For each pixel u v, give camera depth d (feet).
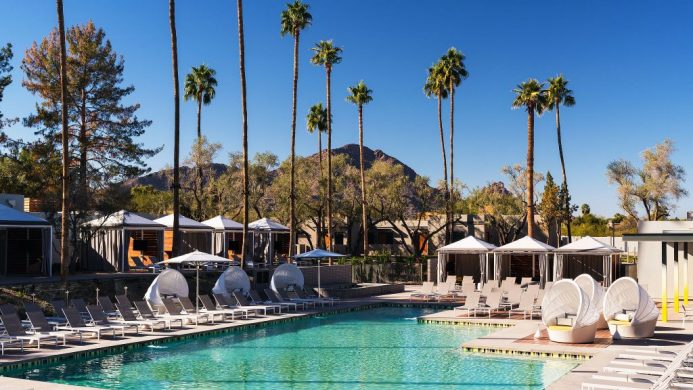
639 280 89.92
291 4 120.57
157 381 39.45
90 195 92.84
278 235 151.84
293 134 117.19
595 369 39.17
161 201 176.55
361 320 70.08
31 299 67.51
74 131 122.93
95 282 78.13
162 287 67.67
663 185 157.69
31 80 121.90
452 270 132.98
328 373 41.91
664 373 31.76
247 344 53.47
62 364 44.06
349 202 149.89
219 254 126.52
